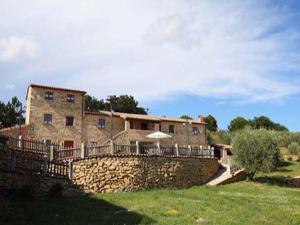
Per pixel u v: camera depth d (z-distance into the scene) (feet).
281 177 153.79
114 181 105.50
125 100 298.97
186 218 68.39
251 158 144.66
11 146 96.22
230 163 163.32
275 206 89.15
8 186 73.10
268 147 146.92
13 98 247.91
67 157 105.09
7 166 74.59
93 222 62.34
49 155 105.40
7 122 238.68
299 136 254.68
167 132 200.13
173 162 123.54
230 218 71.10
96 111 189.67
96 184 102.01
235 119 380.99
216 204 85.20
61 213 67.36
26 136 161.68
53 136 167.94
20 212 63.77
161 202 83.71
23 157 78.89
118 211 73.31
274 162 146.61
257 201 96.43
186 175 127.85
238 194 109.60
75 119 175.11
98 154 105.50
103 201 83.82
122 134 183.83
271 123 377.91
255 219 72.49
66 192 88.53
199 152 139.85
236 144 149.28
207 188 121.39
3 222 57.06
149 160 115.14
